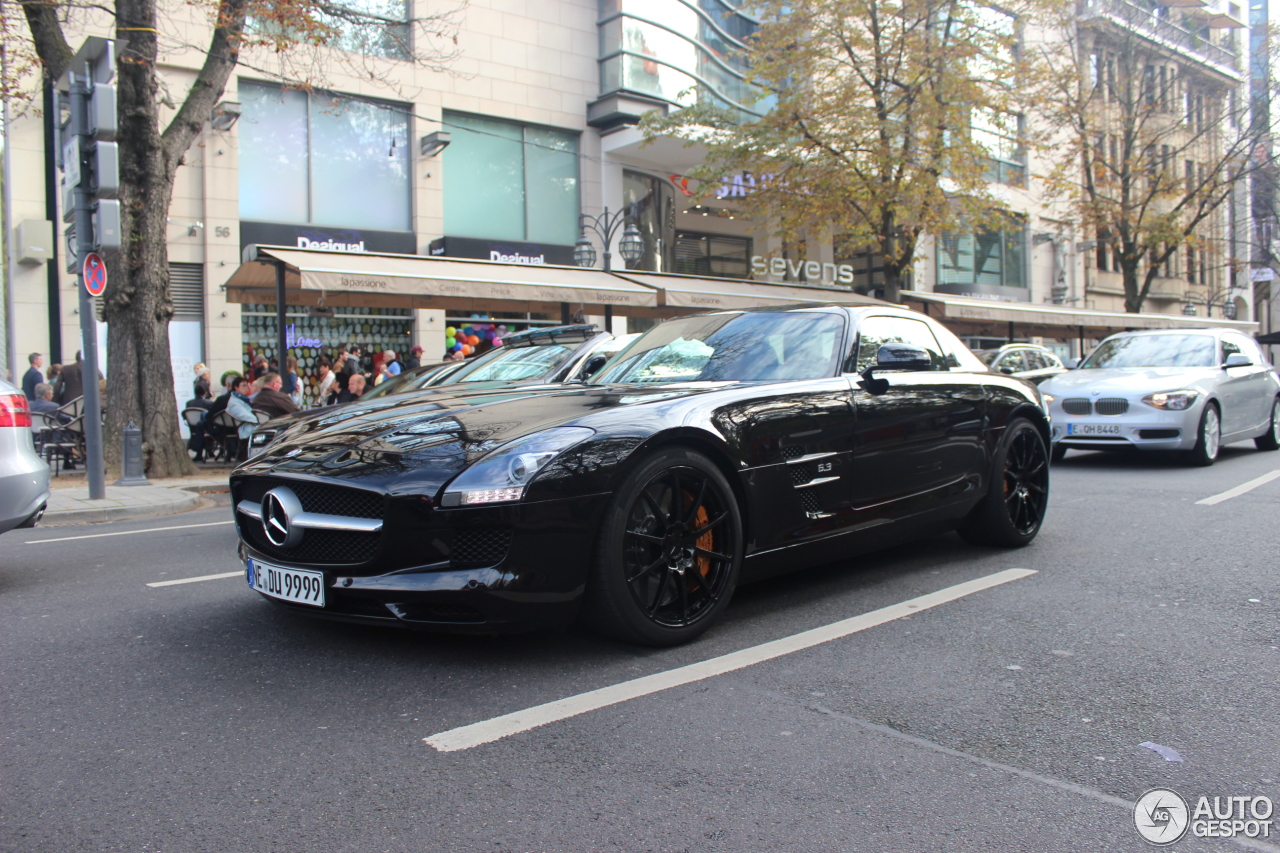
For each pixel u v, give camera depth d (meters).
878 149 16.81
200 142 15.34
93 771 2.33
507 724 2.61
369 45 17.31
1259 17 37.84
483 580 2.85
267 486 3.34
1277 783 2.21
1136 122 25.84
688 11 21.58
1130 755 2.38
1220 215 34.88
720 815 2.06
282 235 16.20
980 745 2.45
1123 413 9.09
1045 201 30.77
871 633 3.49
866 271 27.05
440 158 18.09
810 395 3.85
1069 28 24.30
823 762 2.34
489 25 18.81
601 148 20.39
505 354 7.39
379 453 3.17
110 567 5.19
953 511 4.57
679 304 14.12
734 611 3.84
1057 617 3.68
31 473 4.44
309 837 1.98
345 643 3.45
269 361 15.70
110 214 7.98
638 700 2.79
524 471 2.91
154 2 10.27
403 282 11.05
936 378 4.62
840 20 17.00
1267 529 5.50
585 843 1.94
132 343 10.43
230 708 2.77
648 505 3.20
